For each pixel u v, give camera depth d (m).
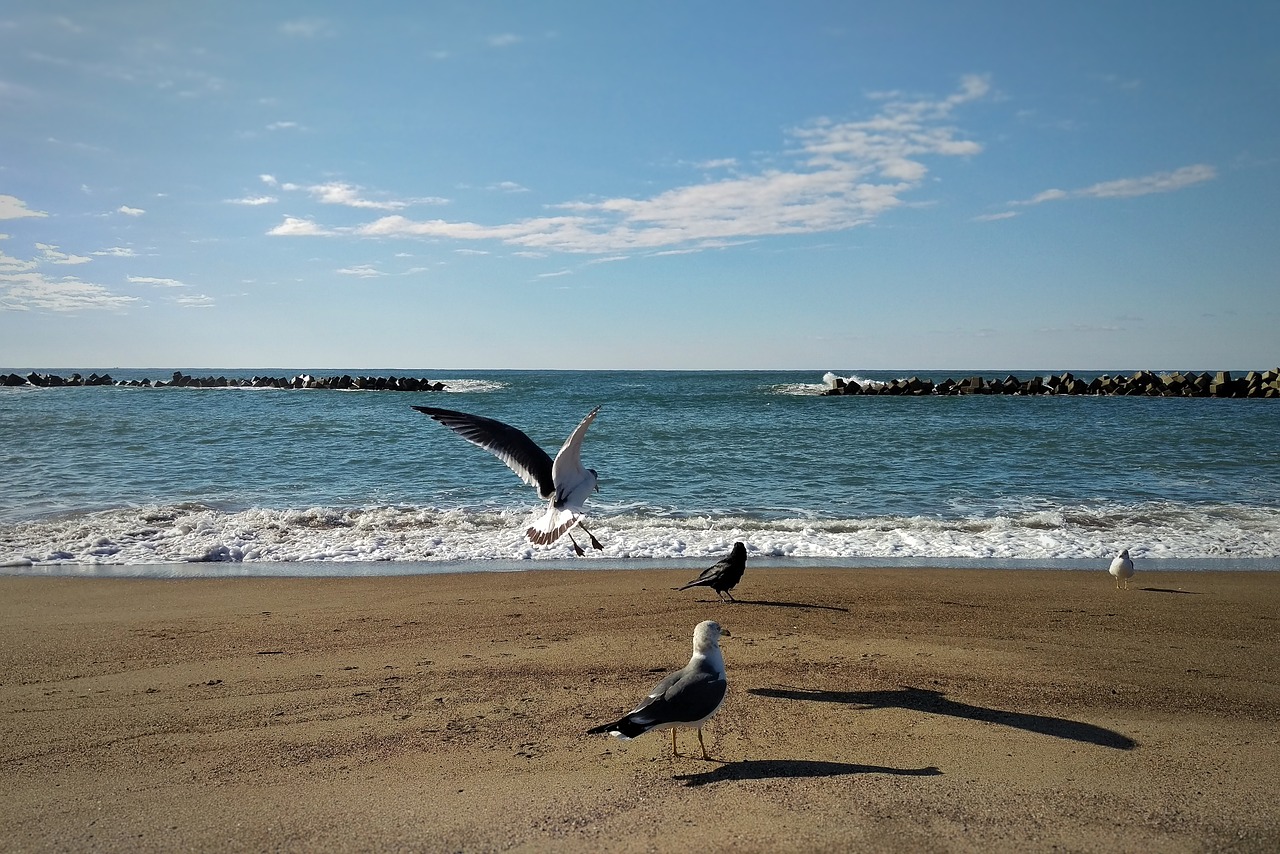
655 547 15.23
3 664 8.61
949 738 6.80
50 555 14.21
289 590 11.95
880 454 28.70
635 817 5.50
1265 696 7.78
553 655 8.93
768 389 87.38
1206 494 21.34
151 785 6.04
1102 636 9.66
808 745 6.68
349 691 7.87
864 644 9.34
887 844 5.12
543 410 51.88
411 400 58.81
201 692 7.84
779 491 21.64
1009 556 14.71
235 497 20.27
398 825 5.43
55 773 6.22
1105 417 45.97
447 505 19.42
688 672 6.25
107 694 7.78
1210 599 11.44
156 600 11.32
